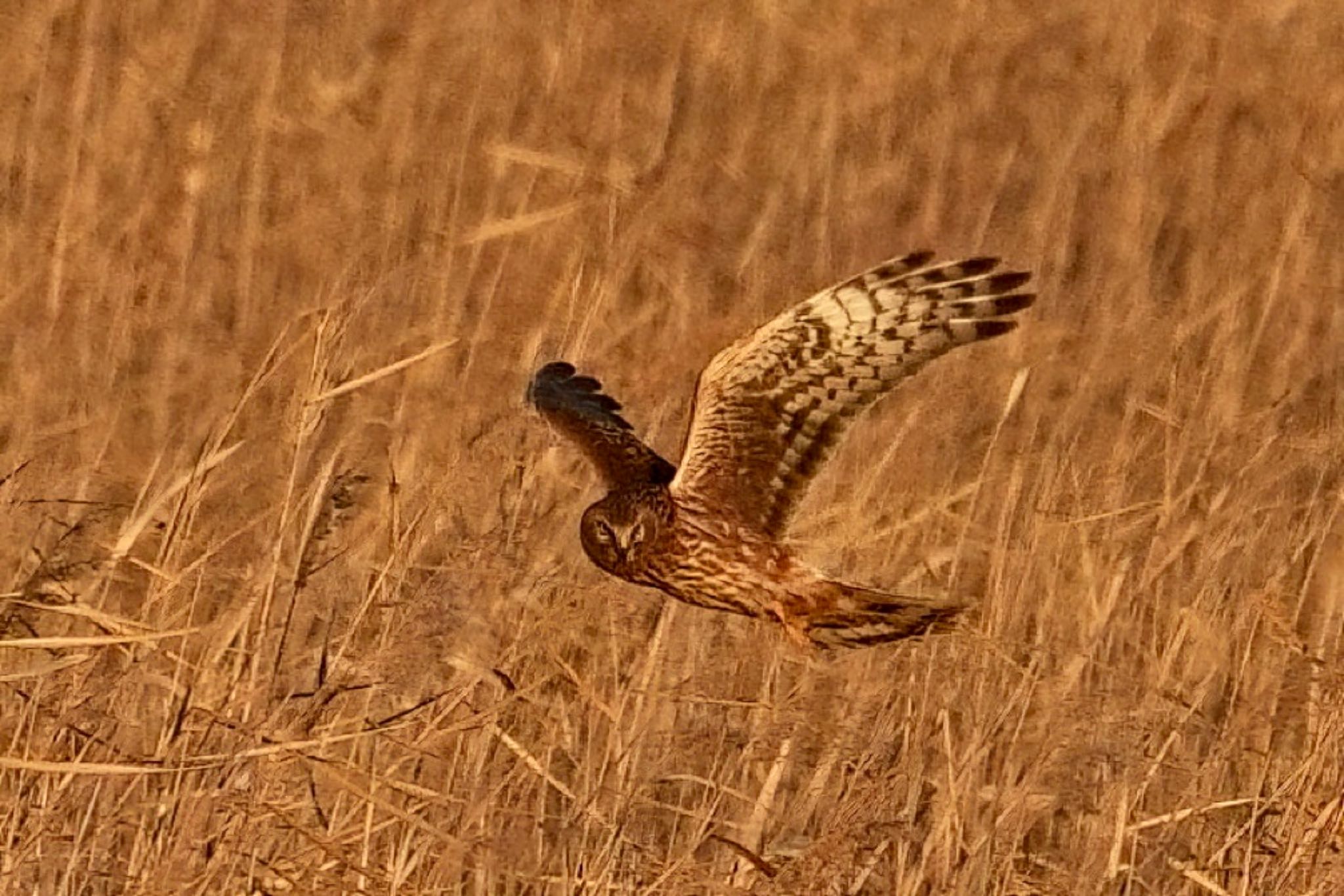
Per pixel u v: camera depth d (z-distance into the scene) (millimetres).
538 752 14109
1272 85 32531
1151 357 21328
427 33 31859
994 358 21203
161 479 17016
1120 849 13914
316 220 25688
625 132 30359
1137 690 15164
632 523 11711
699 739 14391
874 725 14438
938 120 31375
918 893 13531
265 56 30812
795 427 12062
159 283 23516
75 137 27188
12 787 12867
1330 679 15180
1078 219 28344
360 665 13375
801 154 29906
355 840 13133
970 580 17328
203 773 12594
